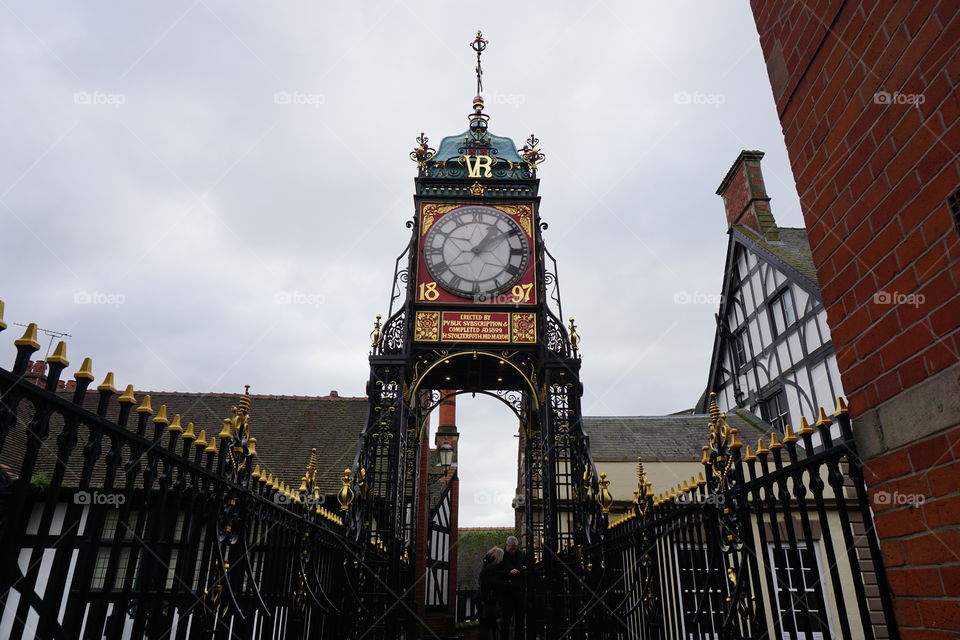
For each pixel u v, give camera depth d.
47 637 1.84
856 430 2.18
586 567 7.14
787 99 2.73
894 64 2.00
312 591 4.93
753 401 13.84
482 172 9.98
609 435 13.04
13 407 1.67
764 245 13.66
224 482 3.19
